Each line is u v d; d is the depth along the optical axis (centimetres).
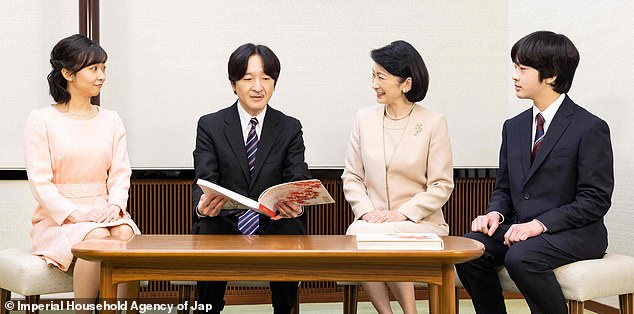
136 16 399
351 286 317
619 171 345
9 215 394
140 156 401
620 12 342
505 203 311
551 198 293
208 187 257
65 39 302
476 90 428
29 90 393
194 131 405
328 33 414
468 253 217
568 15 381
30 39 392
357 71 416
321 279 223
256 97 313
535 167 295
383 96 328
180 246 227
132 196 399
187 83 404
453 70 425
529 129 306
